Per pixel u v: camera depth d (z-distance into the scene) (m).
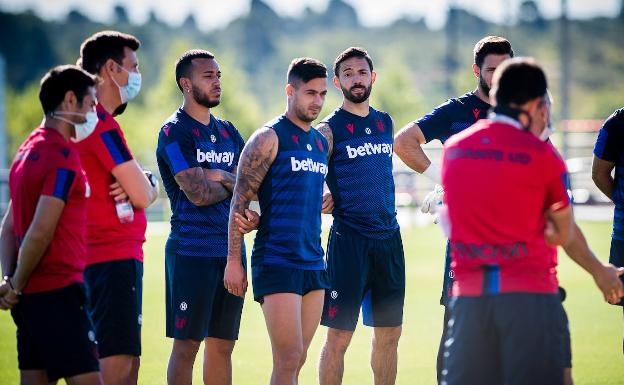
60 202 20.06
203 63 27.14
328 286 25.39
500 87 19.78
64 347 20.30
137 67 24.33
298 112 24.59
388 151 28.38
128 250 23.42
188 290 26.62
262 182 24.58
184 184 26.30
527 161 19.22
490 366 19.50
